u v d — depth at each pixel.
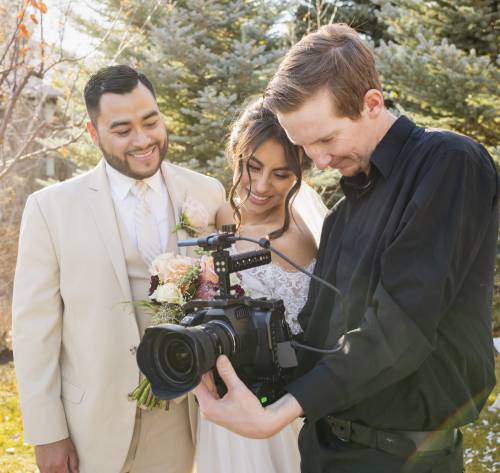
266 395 1.71
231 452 2.46
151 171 2.39
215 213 2.76
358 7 9.57
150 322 2.44
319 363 1.62
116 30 7.45
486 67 5.65
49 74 6.84
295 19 8.72
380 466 1.71
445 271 1.53
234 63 6.77
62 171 11.25
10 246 8.12
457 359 1.68
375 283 1.67
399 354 1.53
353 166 1.78
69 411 2.42
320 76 1.64
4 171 5.64
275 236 2.65
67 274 2.37
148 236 2.47
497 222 1.68
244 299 1.74
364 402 1.71
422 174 1.61
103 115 2.32
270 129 2.47
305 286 2.64
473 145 1.63
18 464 4.46
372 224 1.73
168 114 7.39
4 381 6.55
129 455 2.45
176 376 1.58
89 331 2.37
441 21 6.47
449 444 1.75
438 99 6.02
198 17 7.25
